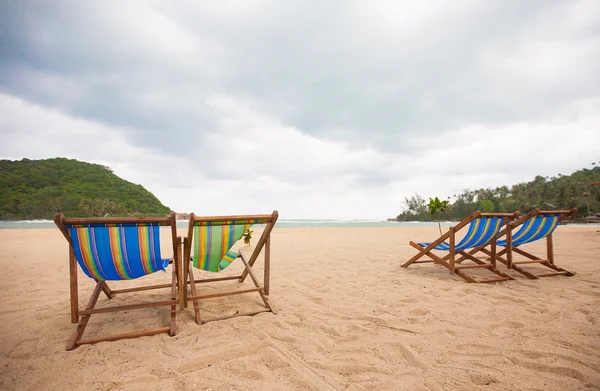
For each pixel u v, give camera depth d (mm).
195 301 3096
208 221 2879
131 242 2633
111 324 2926
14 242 11719
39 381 1938
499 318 3021
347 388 1853
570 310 3229
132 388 1856
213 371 2049
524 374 1997
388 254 7824
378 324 2904
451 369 2070
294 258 7137
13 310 3354
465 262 6348
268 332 2721
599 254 7387
